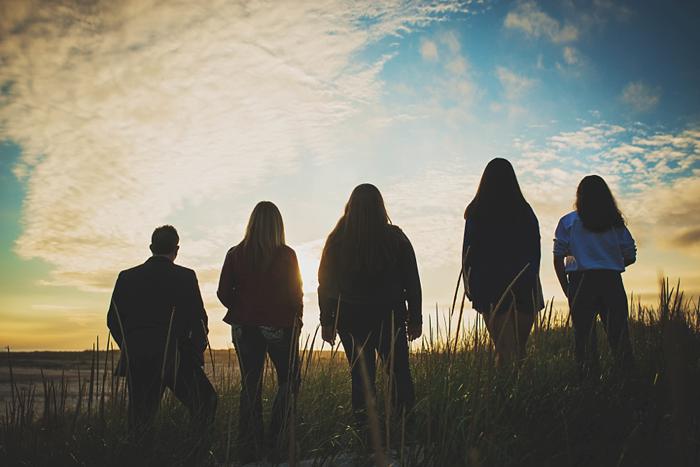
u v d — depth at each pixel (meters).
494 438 2.64
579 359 3.95
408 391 3.37
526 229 3.99
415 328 3.60
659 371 3.18
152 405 3.68
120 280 3.87
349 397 4.05
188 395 3.71
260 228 3.98
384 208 3.71
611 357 4.02
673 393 1.09
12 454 3.16
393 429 3.04
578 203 4.38
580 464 2.59
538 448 2.67
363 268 3.56
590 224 4.28
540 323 3.98
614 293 4.21
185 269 3.97
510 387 3.20
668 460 2.30
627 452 2.49
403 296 3.67
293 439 2.11
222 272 4.06
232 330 3.94
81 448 3.18
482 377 3.13
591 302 4.25
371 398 1.23
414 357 4.46
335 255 3.68
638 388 3.28
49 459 3.10
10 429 3.32
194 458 3.18
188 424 3.55
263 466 3.24
